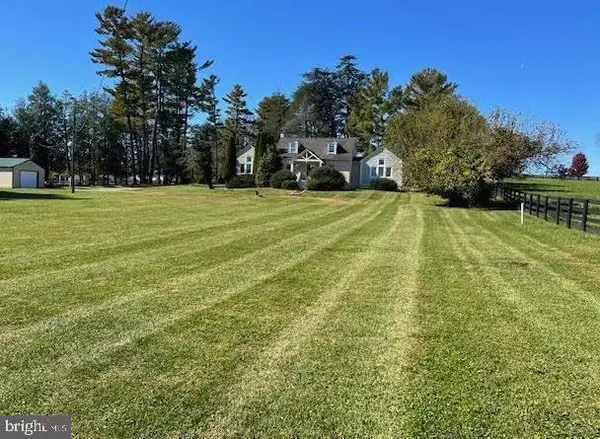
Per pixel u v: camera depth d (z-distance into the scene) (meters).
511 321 5.64
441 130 32.25
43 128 64.62
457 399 3.70
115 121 61.31
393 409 3.54
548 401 3.71
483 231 15.06
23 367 4.04
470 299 6.61
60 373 3.95
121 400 3.56
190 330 5.04
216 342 4.72
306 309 5.93
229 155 49.06
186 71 59.28
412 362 4.37
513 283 7.65
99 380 3.85
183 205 23.28
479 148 26.16
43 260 8.31
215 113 66.44
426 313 5.90
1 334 4.75
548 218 18.70
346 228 15.18
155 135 57.81
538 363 4.42
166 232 12.63
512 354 4.62
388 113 63.59
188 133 62.47
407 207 25.64
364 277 7.85
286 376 4.01
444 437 3.21
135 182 60.53
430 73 61.25
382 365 4.29
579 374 4.20
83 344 4.56
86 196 28.84
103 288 6.59
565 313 6.01
